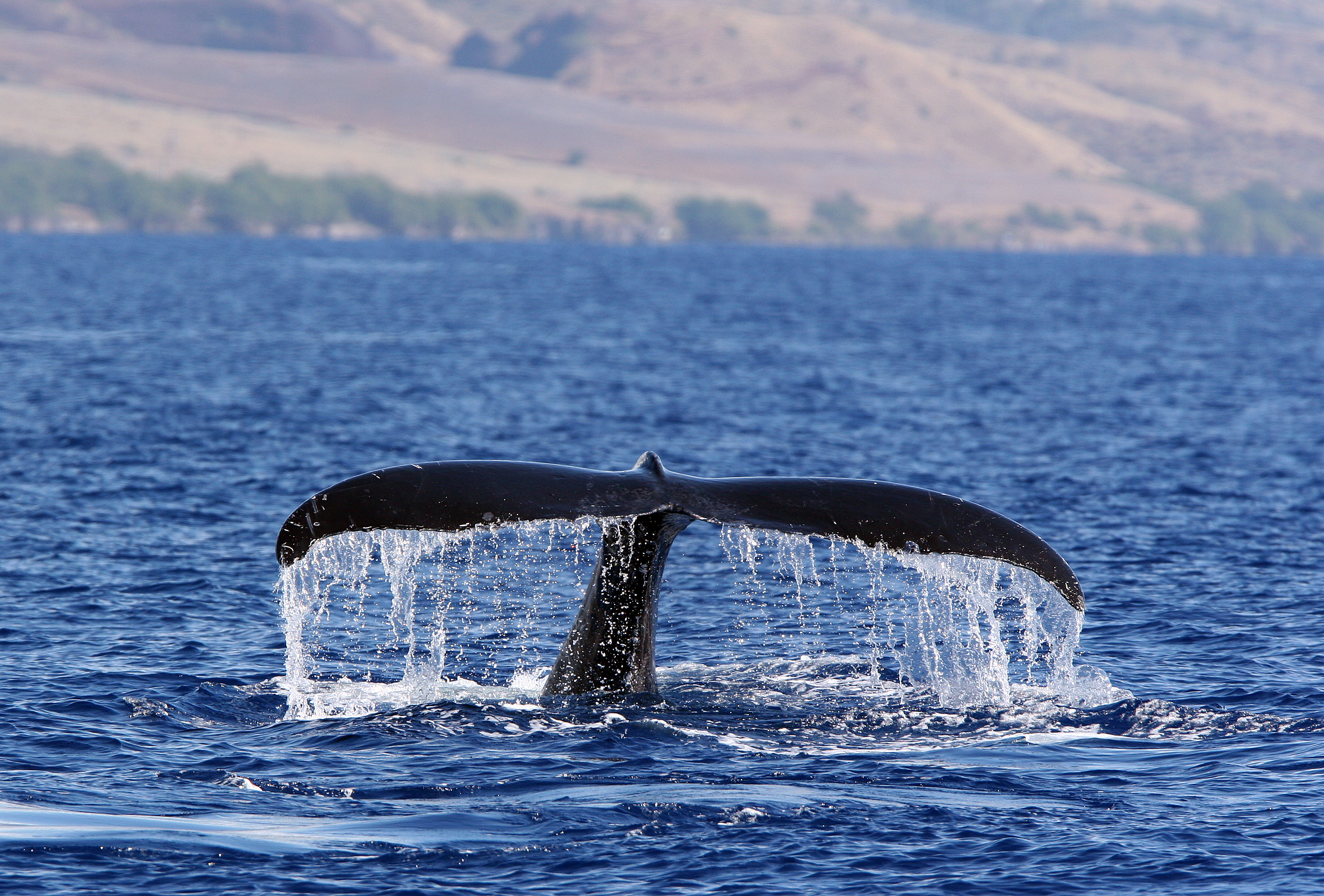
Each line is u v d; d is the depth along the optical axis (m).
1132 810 37.78
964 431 122.00
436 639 56.00
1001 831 36.38
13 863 33.78
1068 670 52.28
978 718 45.66
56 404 125.56
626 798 38.03
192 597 62.34
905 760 41.47
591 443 112.44
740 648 55.75
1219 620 60.34
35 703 46.53
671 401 139.25
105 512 80.12
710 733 43.25
